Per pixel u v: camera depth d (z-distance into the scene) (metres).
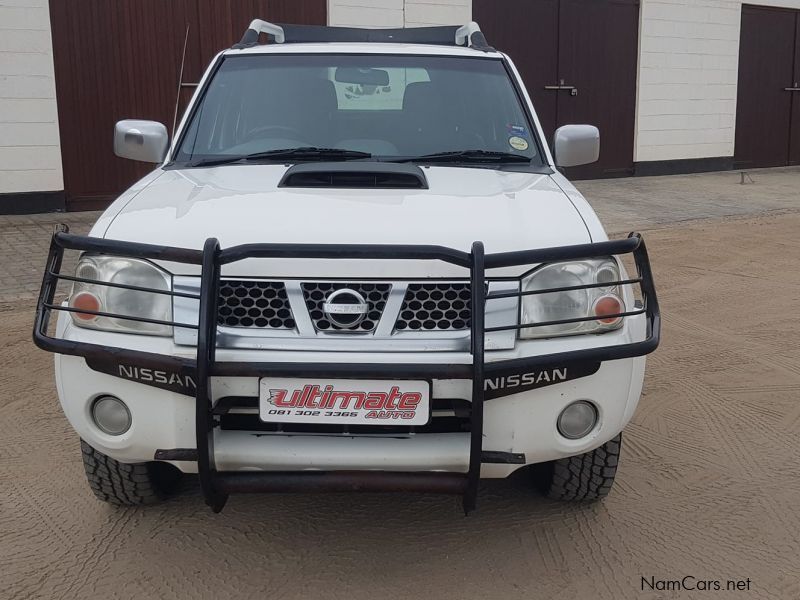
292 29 4.96
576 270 2.79
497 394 2.68
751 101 17.73
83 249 2.69
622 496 3.60
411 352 2.65
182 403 2.69
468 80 4.21
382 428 2.70
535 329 2.75
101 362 2.72
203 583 2.93
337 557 3.11
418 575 2.99
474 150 3.90
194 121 4.00
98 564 3.04
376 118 4.02
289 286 2.69
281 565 3.05
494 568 3.04
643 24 15.45
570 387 2.76
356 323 2.68
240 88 4.11
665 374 5.24
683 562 3.09
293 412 2.63
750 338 6.04
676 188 14.67
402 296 2.69
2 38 9.88
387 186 3.26
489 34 13.72
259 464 2.69
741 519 3.42
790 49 18.14
